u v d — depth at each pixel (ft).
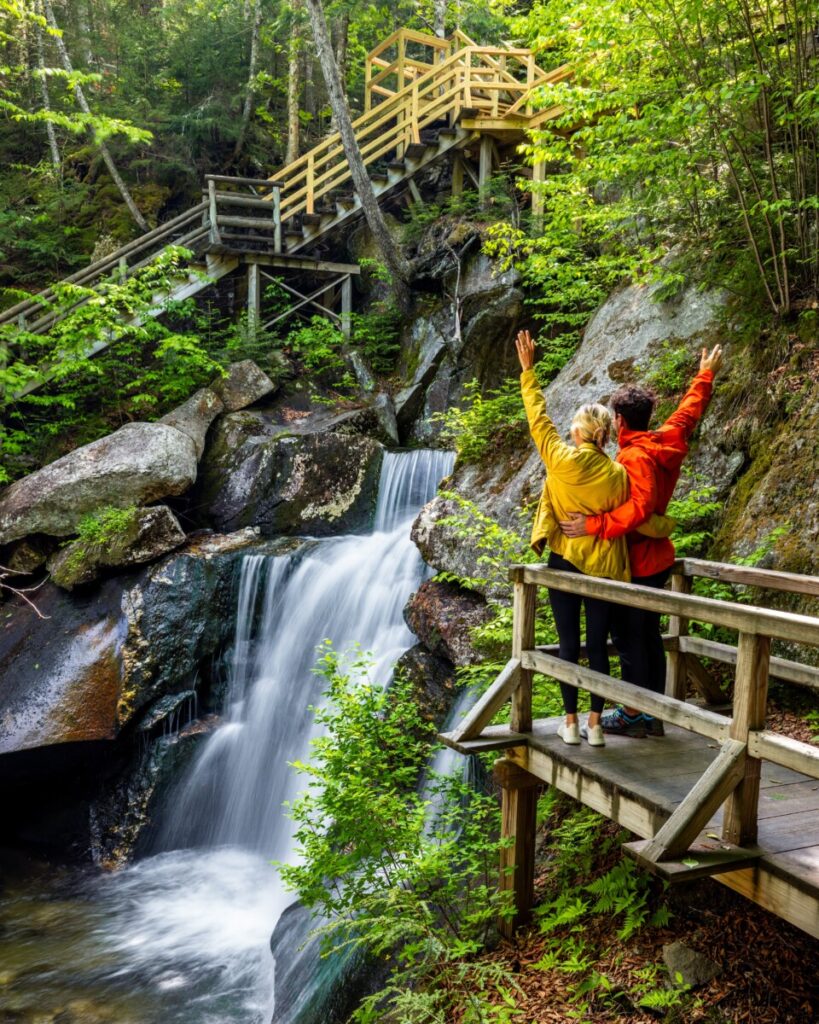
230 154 64.90
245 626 34.06
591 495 12.03
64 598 34.32
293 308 49.62
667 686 15.17
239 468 39.65
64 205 58.39
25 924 24.77
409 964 15.17
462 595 26.04
